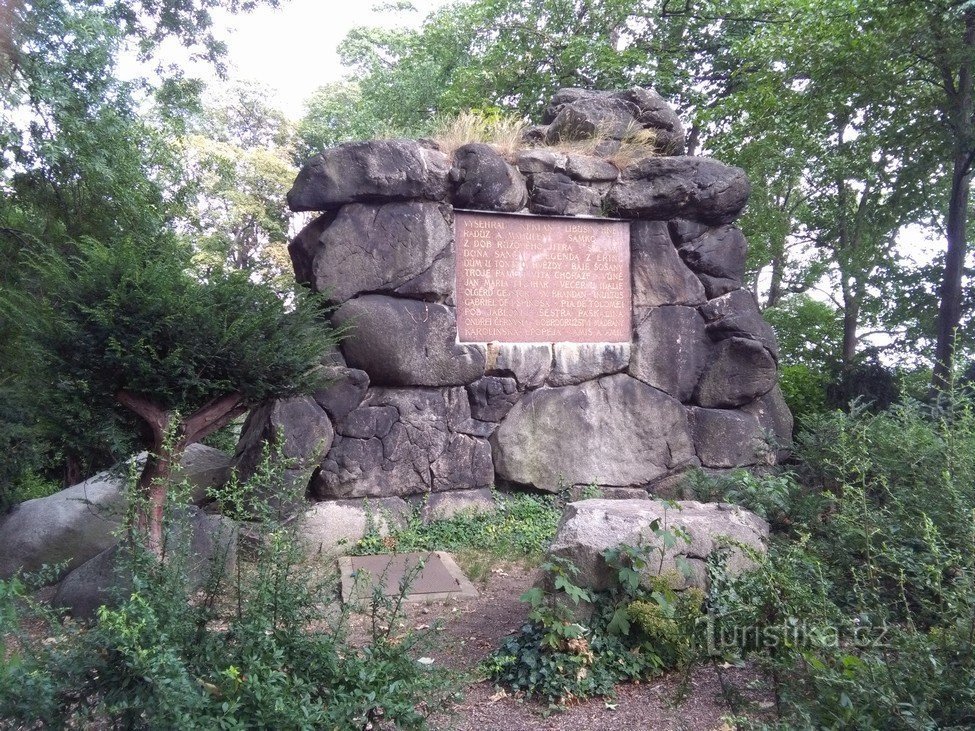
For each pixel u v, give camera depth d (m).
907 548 4.85
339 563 7.41
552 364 9.31
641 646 5.00
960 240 14.18
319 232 8.83
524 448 9.16
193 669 3.18
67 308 6.01
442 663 5.13
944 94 14.66
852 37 13.19
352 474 8.41
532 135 10.12
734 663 4.36
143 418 6.21
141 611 3.09
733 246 9.95
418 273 8.77
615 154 9.78
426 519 8.66
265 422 8.38
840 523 5.37
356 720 3.21
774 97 14.47
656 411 9.58
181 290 6.23
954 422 6.30
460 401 9.02
